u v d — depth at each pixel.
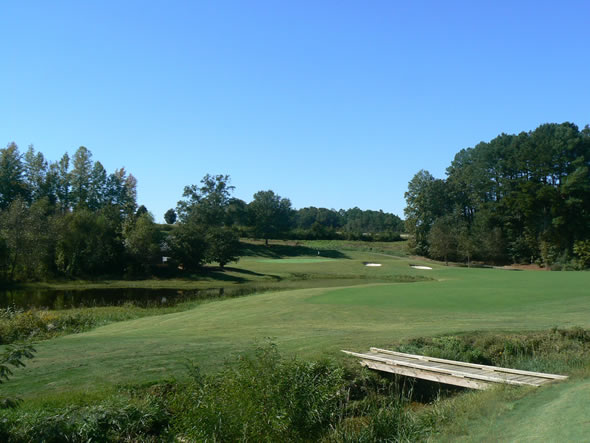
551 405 6.98
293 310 21.72
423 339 13.52
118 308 27.23
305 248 91.19
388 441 7.45
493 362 12.51
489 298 23.56
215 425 6.53
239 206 94.38
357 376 10.64
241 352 11.56
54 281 46.72
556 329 14.45
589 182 67.38
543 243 68.44
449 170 101.44
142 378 9.45
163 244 57.66
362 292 27.53
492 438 6.05
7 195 68.88
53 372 9.89
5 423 6.82
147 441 7.52
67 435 7.09
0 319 20.34
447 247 73.44
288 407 6.95
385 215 152.75
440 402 9.28
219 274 53.16
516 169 76.81
